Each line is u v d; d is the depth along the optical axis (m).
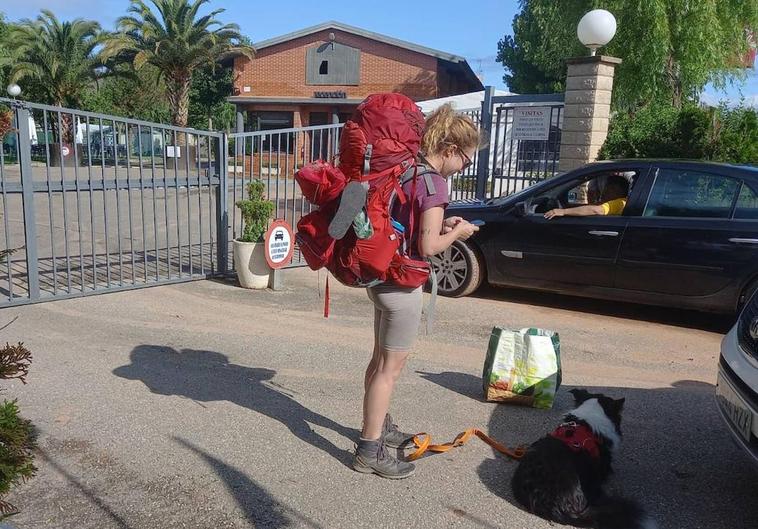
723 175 6.38
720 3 15.71
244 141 8.18
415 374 5.19
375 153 3.16
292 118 33.78
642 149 9.67
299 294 7.57
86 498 3.32
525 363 4.53
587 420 3.44
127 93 43.38
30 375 4.87
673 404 4.77
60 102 35.88
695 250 6.34
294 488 3.47
